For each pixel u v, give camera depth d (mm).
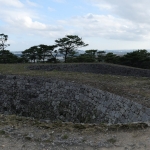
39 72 13648
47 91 10500
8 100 11383
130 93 8062
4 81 11812
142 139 4391
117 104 7551
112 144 4223
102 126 5051
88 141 4352
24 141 4324
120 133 4715
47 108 10227
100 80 11109
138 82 10828
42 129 4926
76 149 4059
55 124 5230
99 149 4055
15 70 14984
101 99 8328
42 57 35844
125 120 6977
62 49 34938
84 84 9492
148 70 20750
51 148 4082
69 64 22031
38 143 4262
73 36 34125
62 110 9719
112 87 9055
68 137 4523
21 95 11156
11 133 4641
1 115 5898
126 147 4094
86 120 8656
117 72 21453
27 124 5199
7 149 3988
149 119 5918
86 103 8930
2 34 34375
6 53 34125
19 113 10930
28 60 37031
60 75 12211
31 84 11086
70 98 9617
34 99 10758
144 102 6844
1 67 16828
